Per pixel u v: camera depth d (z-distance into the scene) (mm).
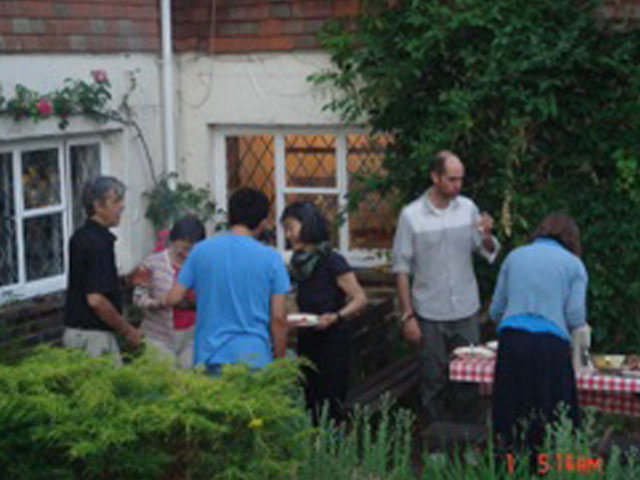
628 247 11891
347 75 12836
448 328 10992
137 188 13586
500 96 11969
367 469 7527
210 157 14234
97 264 9367
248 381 6988
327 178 13961
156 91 13852
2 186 12023
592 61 11711
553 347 8922
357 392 11477
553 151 12164
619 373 9422
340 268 9914
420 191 12531
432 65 12383
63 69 12406
